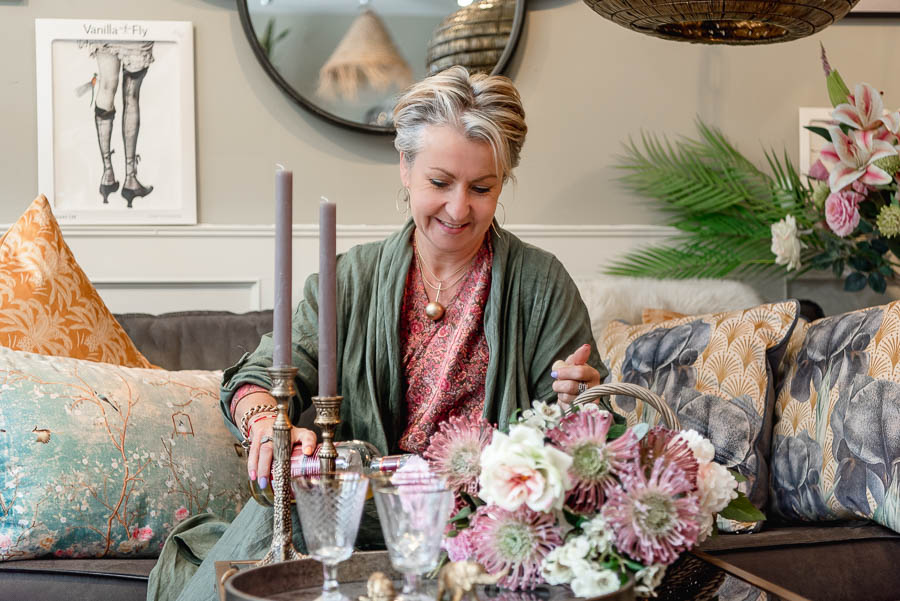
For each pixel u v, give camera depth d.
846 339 1.92
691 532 1.01
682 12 1.52
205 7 2.72
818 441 1.89
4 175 2.65
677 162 2.91
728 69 2.94
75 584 1.61
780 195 2.83
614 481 1.02
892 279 2.86
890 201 2.44
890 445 1.70
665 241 2.91
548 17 2.87
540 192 2.88
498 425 1.60
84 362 1.90
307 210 2.78
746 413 2.01
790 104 2.96
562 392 1.41
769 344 2.06
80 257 2.67
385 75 2.75
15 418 1.72
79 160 2.67
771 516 2.01
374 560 1.14
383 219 2.81
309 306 1.66
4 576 1.63
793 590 1.61
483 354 1.63
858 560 1.66
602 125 2.90
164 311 2.71
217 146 2.74
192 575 1.61
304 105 2.71
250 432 1.41
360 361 1.63
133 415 1.84
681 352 2.17
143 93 2.69
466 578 0.95
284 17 2.71
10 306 1.96
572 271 2.87
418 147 1.51
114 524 1.74
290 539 1.22
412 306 1.65
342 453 1.30
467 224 1.54
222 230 2.72
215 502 1.87
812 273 2.94
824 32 2.97
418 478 1.01
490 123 1.48
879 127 2.36
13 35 2.65
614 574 0.99
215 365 2.30
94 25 2.66
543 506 0.98
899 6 2.96
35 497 1.69
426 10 2.77
